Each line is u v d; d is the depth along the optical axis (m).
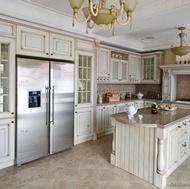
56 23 3.14
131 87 6.08
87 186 2.31
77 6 1.49
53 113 3.23
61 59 3.34
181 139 2.90
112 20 1.64
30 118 2.93
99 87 5.02
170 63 5.21
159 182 2.30
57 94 3.28
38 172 2.64
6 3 2.54
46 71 3.10
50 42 3.15
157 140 2.34
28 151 2.94
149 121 2.44
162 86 5.12
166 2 2.55
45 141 3.18
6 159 2.72
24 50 2.82
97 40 3.96
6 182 2.37
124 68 5.18
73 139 3.64
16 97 2.75
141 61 5.67
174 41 4.70
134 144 2.59
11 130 2.75
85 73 3.94
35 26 2.93
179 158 2.86
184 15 2.67
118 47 4.86
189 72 4.49
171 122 2.40
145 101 5.47
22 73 2.79
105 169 2.76
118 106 4.78
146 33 4.23
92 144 3.86
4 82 2.74
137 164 2.56
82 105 3.83
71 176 2.55
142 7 2.80
